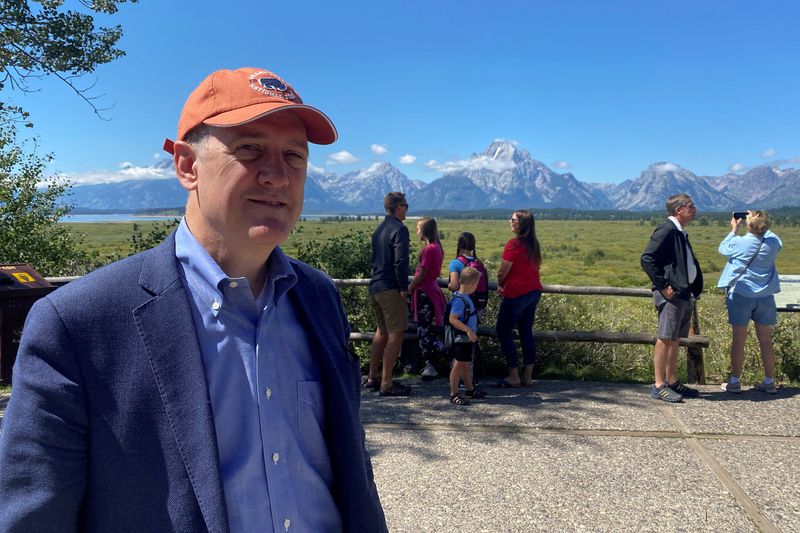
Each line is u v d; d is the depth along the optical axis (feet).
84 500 3.13
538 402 14.55
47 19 25.44
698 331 16.75
